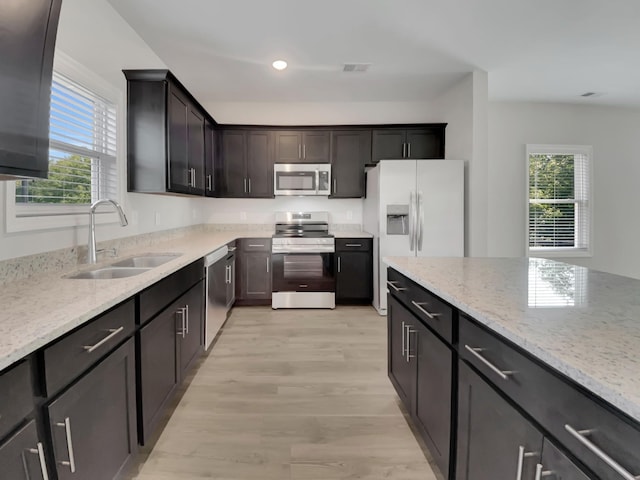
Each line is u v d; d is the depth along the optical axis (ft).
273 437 5.98
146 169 8.68
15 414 2.77
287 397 7.25
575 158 16.51
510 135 16.02
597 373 2.14
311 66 11.60
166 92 8.62
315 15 8.60
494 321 3.19
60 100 6.57
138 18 8.58
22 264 5.34
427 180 12.72
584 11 8.54
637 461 1.90
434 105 15.38
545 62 11.48
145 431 5.16
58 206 6.34
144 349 5.13
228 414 6.64
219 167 14.47
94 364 3.90
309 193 14.62
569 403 2.39
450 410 4.27
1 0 3.36
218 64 11.38
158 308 5.73
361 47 10.30
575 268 5.96
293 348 9.77
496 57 11.07
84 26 7.03
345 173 14.70
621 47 10.44
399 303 6.41
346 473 5.17
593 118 16.37
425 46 10.29
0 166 3.43
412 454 5.59
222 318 10.93
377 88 13.76
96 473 3.91
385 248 12.83
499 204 16.10
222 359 9.04
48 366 3.14
